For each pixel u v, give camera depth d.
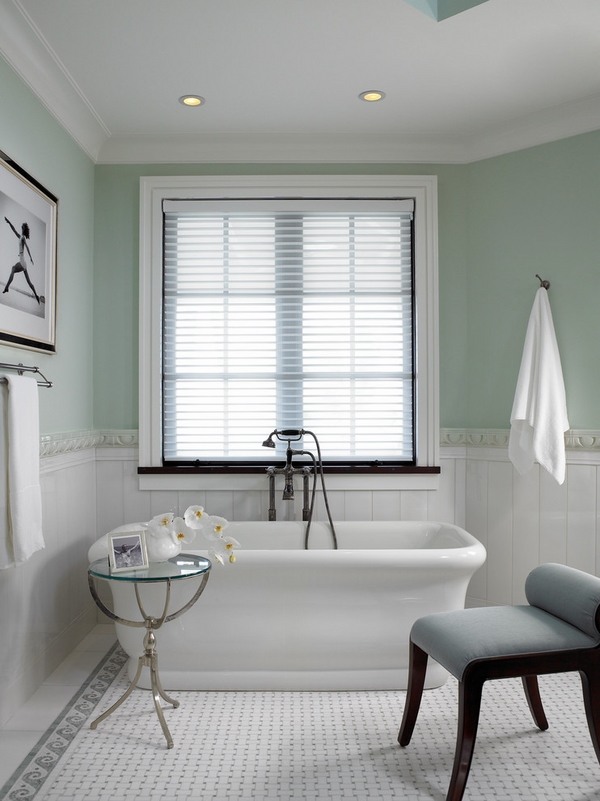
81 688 2.69
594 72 2.82
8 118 2.45
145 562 2.36
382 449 3.58
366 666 2.69
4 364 2.34
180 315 3.55
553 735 2.31
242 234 3.55
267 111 3.17
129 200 3.52
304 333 3.56
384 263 3.56
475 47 2.60
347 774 2.07
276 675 2.68
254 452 3.55
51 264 2.84
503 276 3.44
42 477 2.76
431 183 3.51
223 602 2.62
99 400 3.51
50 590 2.83
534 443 3.12
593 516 3.17
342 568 2.57
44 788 1.97
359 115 3.22
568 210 3.25
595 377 3.17
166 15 2.36
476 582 3.50
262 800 1.92
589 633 1.98
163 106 3.10
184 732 2.33
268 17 2.38
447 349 3.55
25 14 2.34
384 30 2.47
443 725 2.39
